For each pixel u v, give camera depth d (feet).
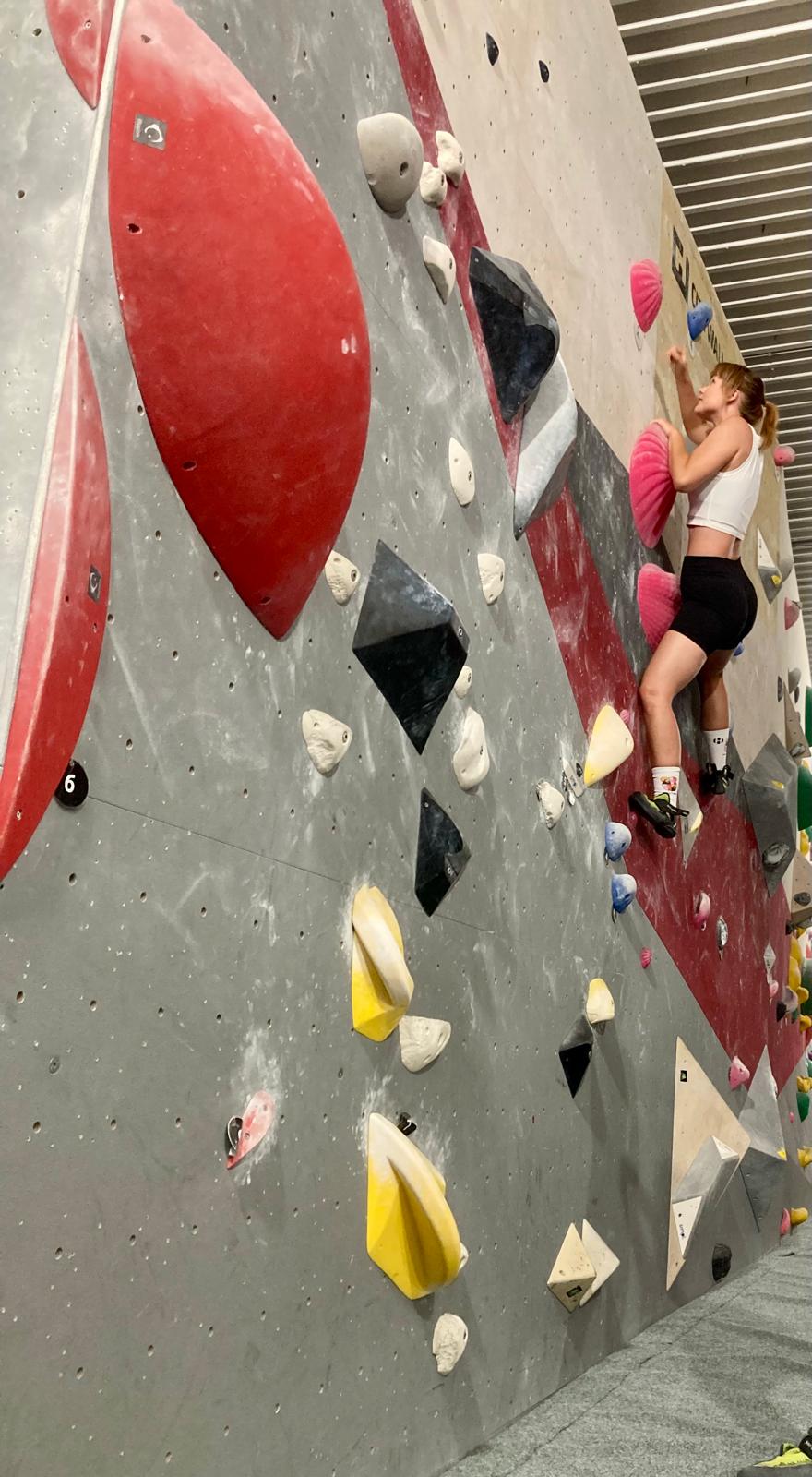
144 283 3.83
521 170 7.16
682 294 10.51
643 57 13.42
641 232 9.43
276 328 4.21
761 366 19.42
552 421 7.03
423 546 5.72
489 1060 6.29
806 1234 14.93
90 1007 3.59
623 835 8.16
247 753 4.36
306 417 4.35
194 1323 3.98
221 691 4.24
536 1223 6.81
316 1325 4.65
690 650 9.11
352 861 5.02
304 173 4.46
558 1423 6.36
